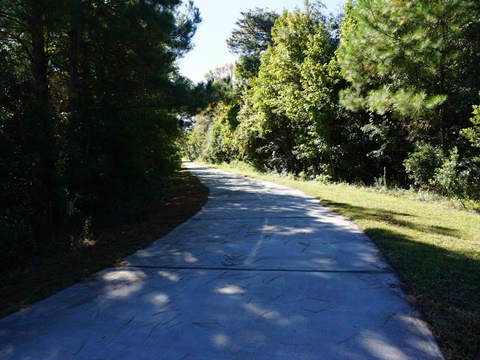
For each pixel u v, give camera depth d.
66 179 8.67
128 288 4.21
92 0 9.03
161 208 11.19
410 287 3.80
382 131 15.13
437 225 7.00
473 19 11.12
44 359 2.74
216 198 12.89
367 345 2.74
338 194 12.62
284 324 3.14
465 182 10.59
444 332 2.86
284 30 23.02
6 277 5.08
